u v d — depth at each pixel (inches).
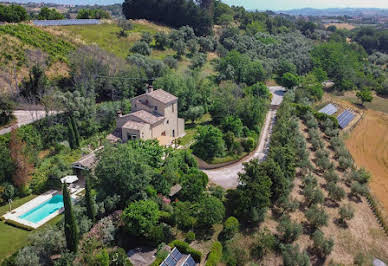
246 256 1429.6
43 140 2059.5
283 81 4217.5
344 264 1481.3
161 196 1663.4
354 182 2049.7
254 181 1620.3
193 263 1325.0
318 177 2148.1
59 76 2785.4
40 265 1203.2
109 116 2491.4
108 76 2923.2
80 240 1357.0
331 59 5036.9
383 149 2950.3
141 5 5748.0
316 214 1635.1
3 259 1248.8
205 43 4837.6
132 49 3969.0
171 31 4918.8
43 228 1448.1
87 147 2180.1
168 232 1496.1
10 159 1700.3
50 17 5027.1
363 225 1765.5
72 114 2252.7
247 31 6190.9
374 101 4411.9
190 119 2965.1
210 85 3388.3
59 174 1792.6
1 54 2716.5
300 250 1504.7
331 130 2928.2
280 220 1668.3
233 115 2819.9
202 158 2239.2
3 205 1637.6
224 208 1581.0
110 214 1534.2
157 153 1876.2
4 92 2271.2
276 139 2338.8
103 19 5009.8
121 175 1563.7
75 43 3595.0
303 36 7150.6
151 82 3201.3
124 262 1278.3
